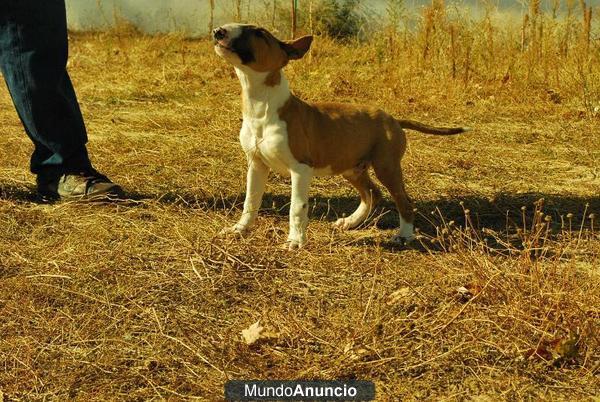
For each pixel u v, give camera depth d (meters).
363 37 17.81
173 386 4.20
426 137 9.84
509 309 4.70
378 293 5.20
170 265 5.57
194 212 6.62
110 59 16.50
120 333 4.70
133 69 15.21
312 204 7.31
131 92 12.77
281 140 5.85
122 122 10.61
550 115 11.28
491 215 7.09
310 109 6.06
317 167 6.16
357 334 4.60
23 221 6.55
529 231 6.57
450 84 12.81
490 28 14.15
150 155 8.72
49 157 7.22
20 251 5.87
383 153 6.33
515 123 10.87
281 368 4.37
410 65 13.84
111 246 5.97
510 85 12.70
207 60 15.97
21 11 6.81
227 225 6.43
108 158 8.61
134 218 6.62
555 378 4.29
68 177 7.12
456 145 9.50
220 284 5.29
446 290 5.16
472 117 11.16
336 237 6.38
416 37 14.45
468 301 4.78
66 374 4.29
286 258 5.73
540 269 5.05
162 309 4.99
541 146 9.55
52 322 4.79
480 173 8.38
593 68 12.77
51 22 6.91
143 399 4.10
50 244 6.03
